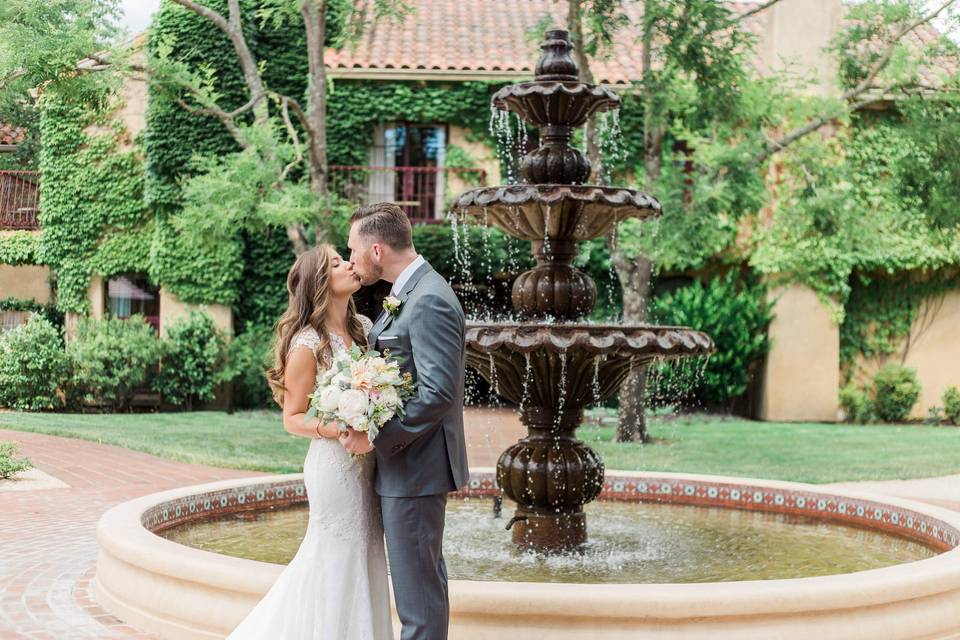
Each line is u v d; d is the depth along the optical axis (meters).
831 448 13.41
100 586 4.98
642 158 19.05
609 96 5.86
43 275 21.56
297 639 3.40
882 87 14.57
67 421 14.75
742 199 13.65
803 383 18.34
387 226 3.46
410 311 3.32
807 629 3.79
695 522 6.81
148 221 19.53
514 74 19.19
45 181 19.64
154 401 18.56
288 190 14.22
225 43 19.00
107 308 20.19
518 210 5.62
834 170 14.34
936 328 19.31
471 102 19.48
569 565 5.34
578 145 14.80
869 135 18.61
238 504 6.84
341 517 3.40
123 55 14.09
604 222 5.74
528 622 3.72
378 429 3.16
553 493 5.68
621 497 7.89
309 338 3.46
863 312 19.39
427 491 3.28
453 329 3.27
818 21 18.00
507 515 6.99
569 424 5.77
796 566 5.36
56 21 13.91
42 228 19.89
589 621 3.70
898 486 10.30
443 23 21.64
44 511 8.06
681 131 13.98
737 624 3.73
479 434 15.34
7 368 16.92
